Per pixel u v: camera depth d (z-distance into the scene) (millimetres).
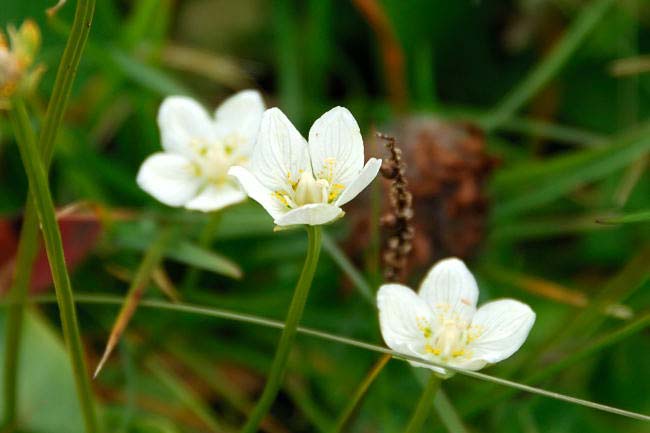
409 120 459
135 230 447
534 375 407
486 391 416
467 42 518
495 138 513
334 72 531
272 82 524
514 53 524
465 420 419
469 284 370
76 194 476
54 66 473
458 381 445
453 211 446
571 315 431
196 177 415
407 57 511
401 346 359
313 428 449
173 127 420
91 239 431
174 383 437
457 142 450
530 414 432
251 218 455
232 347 455
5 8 465
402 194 381
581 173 467
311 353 452
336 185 360
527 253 488
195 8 529
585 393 444
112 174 465
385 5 497
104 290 463
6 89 338
